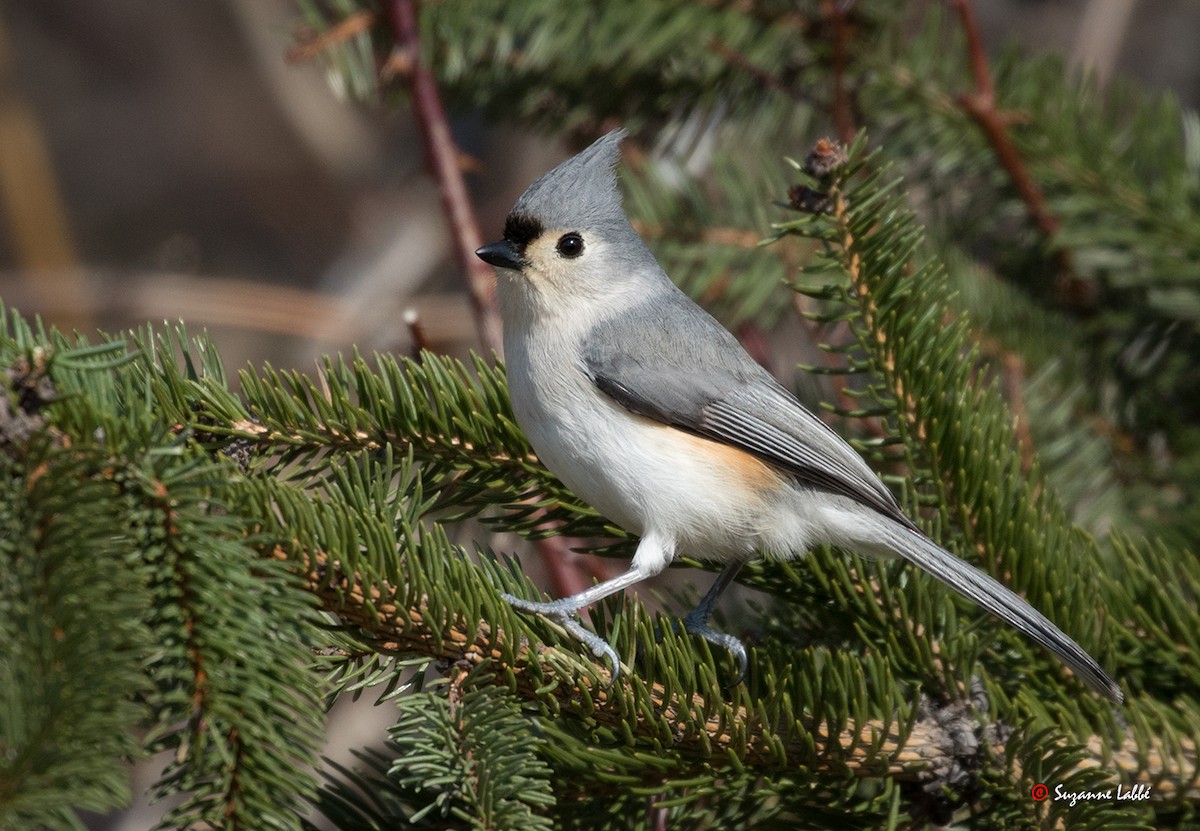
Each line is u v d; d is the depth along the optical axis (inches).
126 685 144.3
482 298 151.8
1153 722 146.9
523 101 152.6
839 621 147.7
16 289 158.7
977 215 151.8
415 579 145.6
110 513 144.8
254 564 145.0
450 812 146.2
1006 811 146.3
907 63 151.6
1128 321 151.3
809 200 147.4
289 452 147.2
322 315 158.7
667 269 151.5
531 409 148.1
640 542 148.3
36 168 162.9
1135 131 151.3
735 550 148.4
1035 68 151.5
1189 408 151.3
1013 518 147.6
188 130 188.4
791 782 146.3
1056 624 147.5
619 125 152.6
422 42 151.7
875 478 148.0
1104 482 150.6
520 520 148.3
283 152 185.8
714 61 152.1
